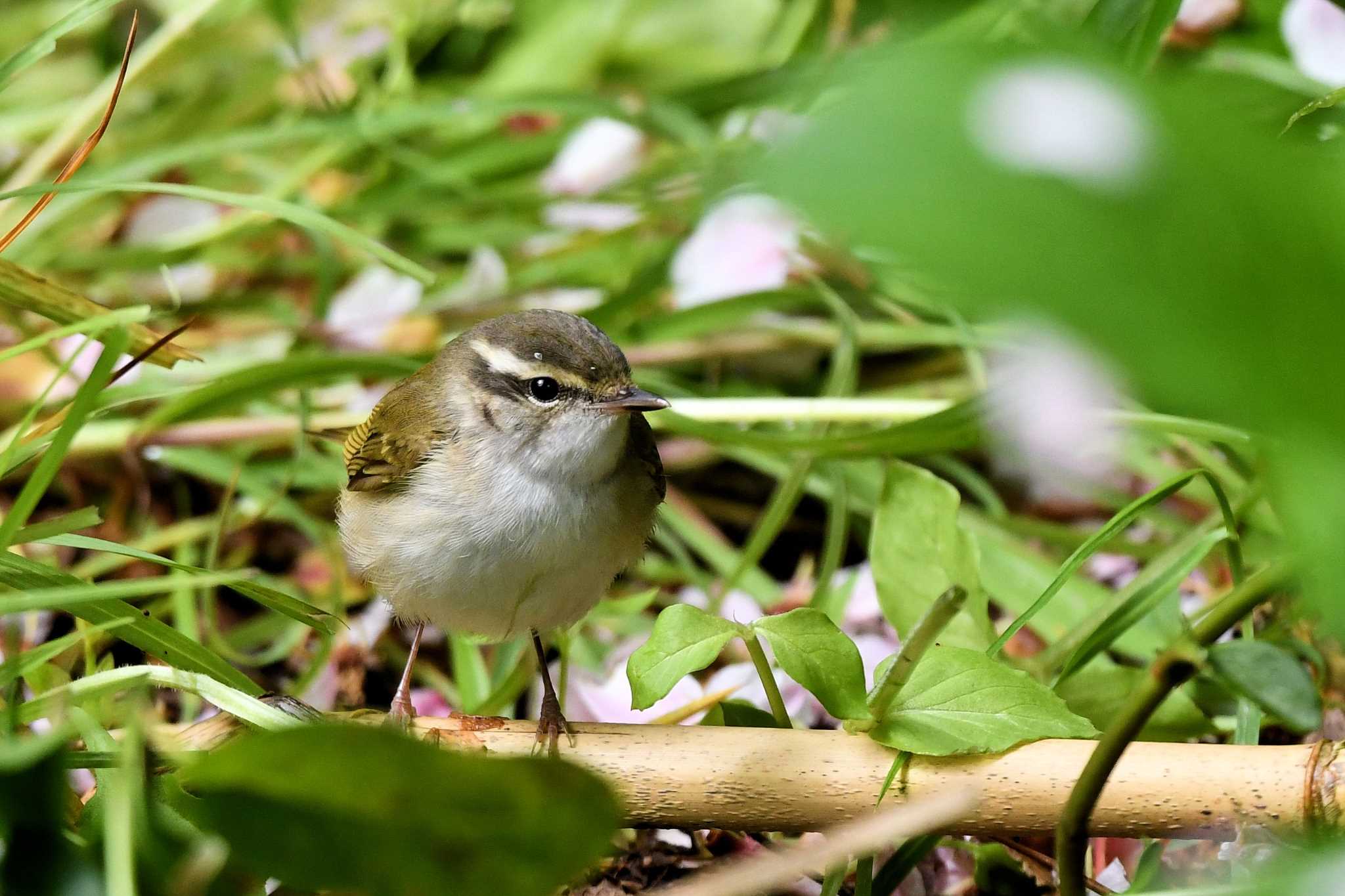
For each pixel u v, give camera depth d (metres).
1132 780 5.69
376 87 14.52
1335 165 1.68
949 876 7.19
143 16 14.65
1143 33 8.22
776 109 12.65
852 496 10.60
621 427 7.68
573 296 12.66
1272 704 4.11
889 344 11.47
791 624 6.03
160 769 5.59
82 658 8.75
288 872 4.28
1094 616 7.67
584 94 12.06
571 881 4.44
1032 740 5.87
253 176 13.66
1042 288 1.58
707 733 6.23
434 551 7.71
